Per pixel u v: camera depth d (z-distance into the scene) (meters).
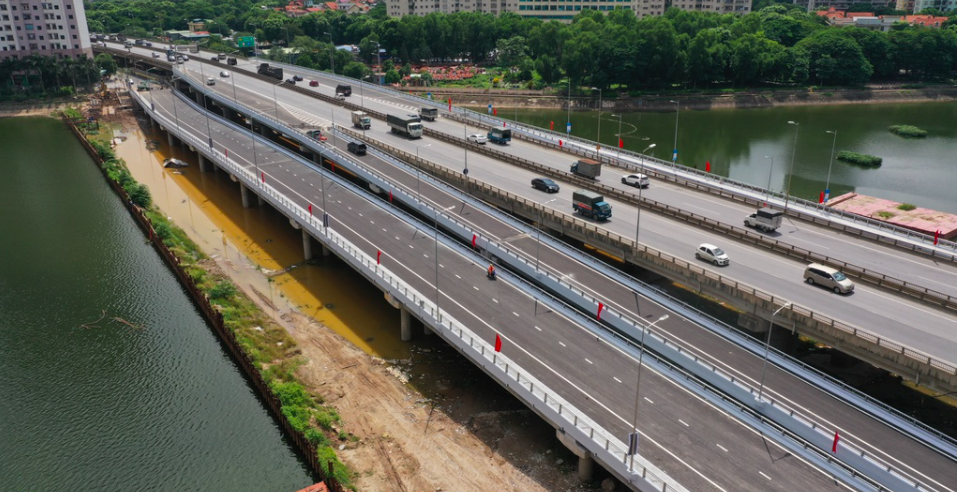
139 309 107.25
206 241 130.50
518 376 72.44
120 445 77.19
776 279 91.06
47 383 88.25
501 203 125.88
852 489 58.44
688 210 116.69
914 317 80.62
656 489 58.59
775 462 61.78
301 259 122.62
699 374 75.75
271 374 86.38
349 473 71.06
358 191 135.38
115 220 143.88
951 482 60.53
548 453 73.25
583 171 131.62
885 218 133.62
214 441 77.94
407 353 93.00
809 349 91.25
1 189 164.25
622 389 72.50
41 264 122.69
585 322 85.75
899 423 67.44
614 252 104.88
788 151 197.88
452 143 162.50
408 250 107.69
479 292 93.94
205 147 162.75
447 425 78.31
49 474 72.94
